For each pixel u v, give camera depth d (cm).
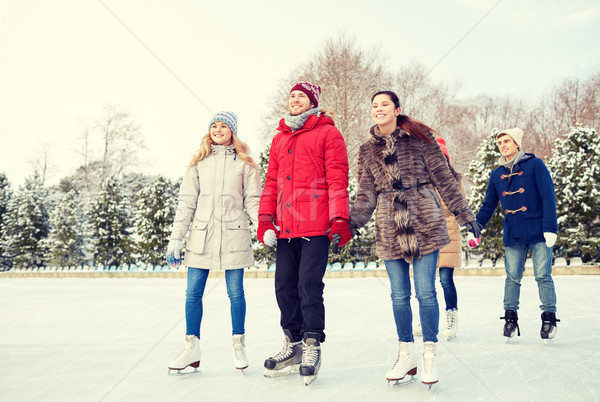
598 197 966
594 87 2181
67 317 489
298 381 225
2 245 1948
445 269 324
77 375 248
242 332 249
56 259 1875
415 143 237
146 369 259
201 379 234
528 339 311
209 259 256
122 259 1628
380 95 244
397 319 223
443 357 264
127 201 1717
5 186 2166
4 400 206
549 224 300
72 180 2933
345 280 962
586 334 314
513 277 311
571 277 830
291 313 244
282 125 267
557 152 1027
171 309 545
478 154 1086
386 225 234
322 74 2003
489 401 183
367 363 257
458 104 2172
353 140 1925
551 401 181
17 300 688
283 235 247
